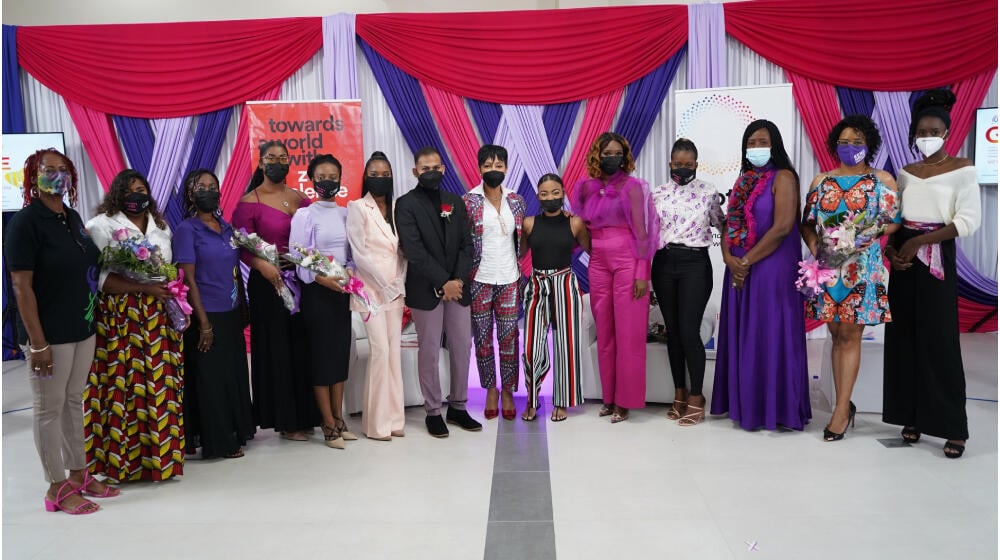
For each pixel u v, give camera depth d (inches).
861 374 153.3
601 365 154.5
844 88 225.8
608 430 145.5
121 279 116.6
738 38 224.8
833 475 118.9
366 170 136.6
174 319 119.0
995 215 231.1
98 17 294.4
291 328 139.0
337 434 138.3
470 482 119.0
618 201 145.1
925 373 126.9
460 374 146.9
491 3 293.6
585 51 228.7
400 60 231.8
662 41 226.2
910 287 129.2
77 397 110.5
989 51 218.1
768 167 139.4
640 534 98.8
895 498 109.3
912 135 127.3
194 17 295.3
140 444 119.6
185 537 100.7
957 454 125.9
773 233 135.3
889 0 219.0
